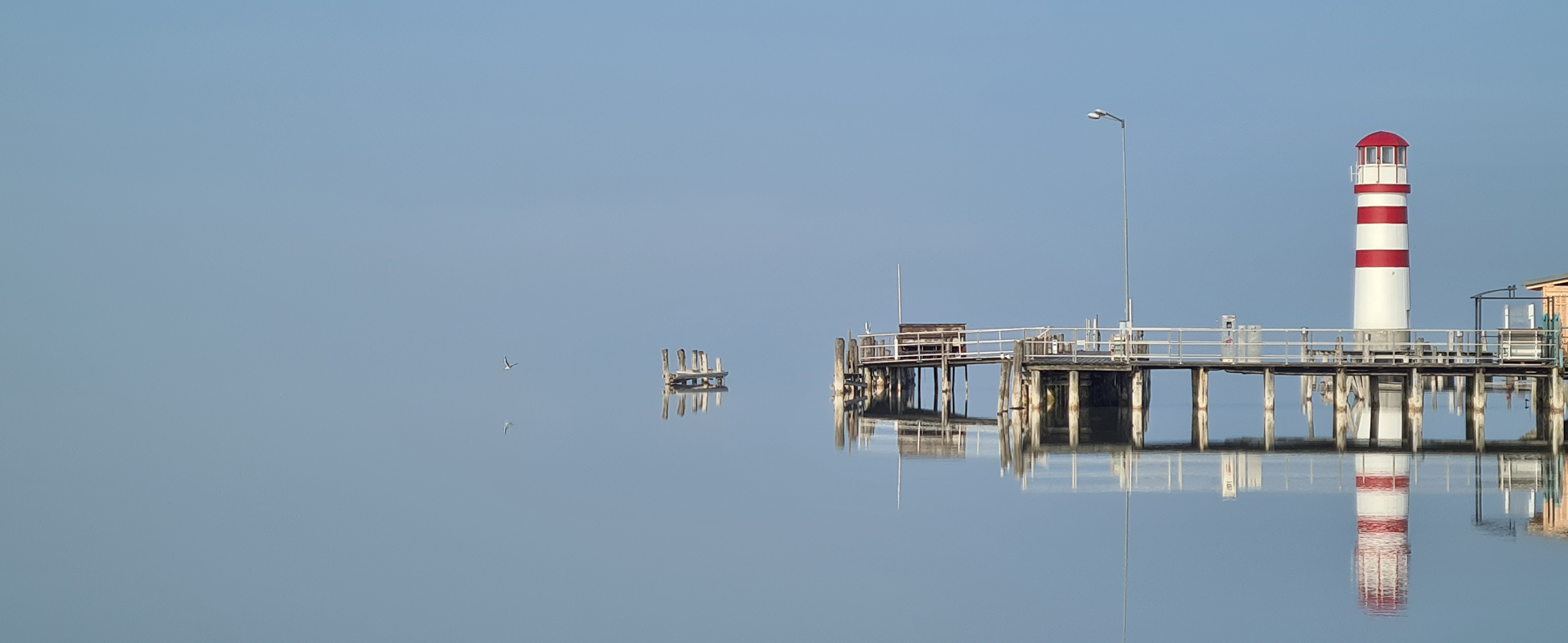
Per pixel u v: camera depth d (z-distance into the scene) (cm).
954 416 6278
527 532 3625
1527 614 2578
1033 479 4081
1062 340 5669
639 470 4700
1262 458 4384
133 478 4791
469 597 2955
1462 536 3216
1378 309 5978
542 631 2688
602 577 3100
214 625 2792
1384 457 4400
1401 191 5962
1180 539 3250
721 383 9406
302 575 3197
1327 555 3056
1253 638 2489
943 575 2997
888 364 6231
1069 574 2969
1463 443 4791
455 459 5247
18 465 5250
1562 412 4897
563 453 5288
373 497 4278
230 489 4506
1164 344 5200
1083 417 5841
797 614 2752
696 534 3516
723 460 4900
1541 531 3256
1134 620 2623
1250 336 5119
